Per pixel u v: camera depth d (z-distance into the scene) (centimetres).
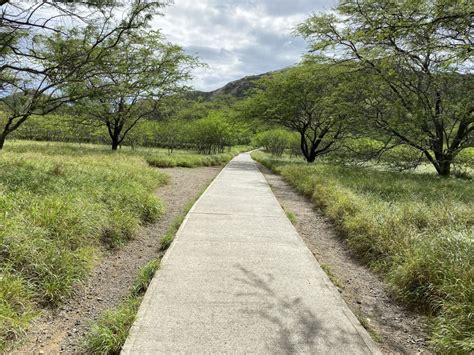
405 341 308
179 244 510
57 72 780
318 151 2498
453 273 354
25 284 341
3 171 750
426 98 1377
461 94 1334
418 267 387
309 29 1513
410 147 1548
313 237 630
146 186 986
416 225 587
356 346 274
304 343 274
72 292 371
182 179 1420
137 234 607
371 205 701
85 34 785
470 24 790
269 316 313
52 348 283
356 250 534
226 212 738
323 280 399
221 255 468
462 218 614
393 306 376
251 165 2459
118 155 1703
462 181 1236
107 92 928
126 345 263
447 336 283
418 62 1297
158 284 372
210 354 255
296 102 2206
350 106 1527
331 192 872
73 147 2162
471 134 1412
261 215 721
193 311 317
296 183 1234
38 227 420
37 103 884
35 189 619
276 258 464
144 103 2270
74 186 700
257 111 2447
